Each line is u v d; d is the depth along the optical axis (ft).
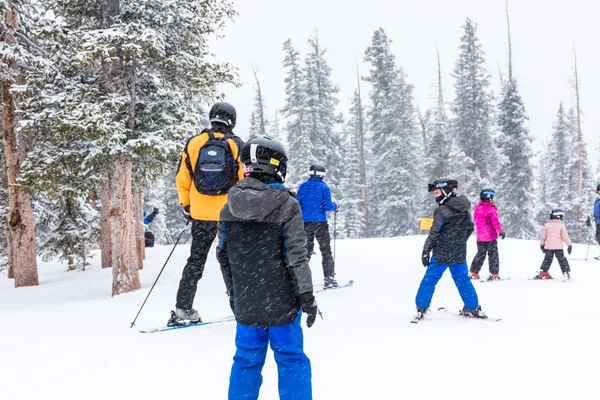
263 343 8.79
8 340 15.16
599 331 16.29
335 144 138.92
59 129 26.14
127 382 11.19
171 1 28.37
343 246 50.24
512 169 115.44
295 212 8.50
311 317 8.21
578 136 121.08
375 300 22.80
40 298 33.86
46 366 12.38
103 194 46.73
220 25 30.89
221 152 15.43
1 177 48.55
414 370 12.08
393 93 123.13
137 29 26.23
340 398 10.27
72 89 27.91
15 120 39.93
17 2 39.60
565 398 10.20
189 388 10.80
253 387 8.61
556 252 30.25
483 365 12.48
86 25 29.99
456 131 117.29
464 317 18.66
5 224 47.24
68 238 49.60
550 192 140.36
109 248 49.11
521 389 10.73
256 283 8.46
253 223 8.47
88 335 15.64
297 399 8.35
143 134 28.25
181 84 30.01
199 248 16.44
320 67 133.08
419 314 17.90
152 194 100.17
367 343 14.71
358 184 127.65
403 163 119.03
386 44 128.16
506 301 22.75
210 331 15.90
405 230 118.01
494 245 30.53
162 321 17.94
